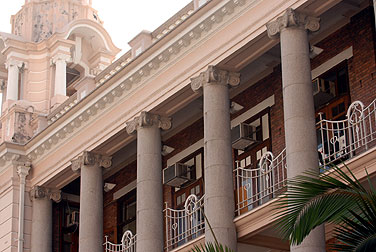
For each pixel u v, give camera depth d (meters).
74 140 26.17
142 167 22.83
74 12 33.97
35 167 28.16
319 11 18.94
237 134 22.98
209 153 20.38
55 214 29.30
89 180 25.34
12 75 31.41
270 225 18.95
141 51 24.09
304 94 18.14
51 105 31.08
